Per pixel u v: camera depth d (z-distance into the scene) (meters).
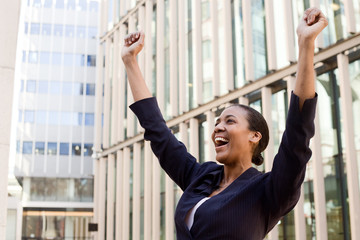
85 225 34.06
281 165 1.51
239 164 1.71
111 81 24.67
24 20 37.12
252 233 1.53
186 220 1.64
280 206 1.54
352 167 10.49
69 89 36.59
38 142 35.16
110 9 25.97
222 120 1.76
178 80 17.78
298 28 1.51
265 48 13.37
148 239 19.03
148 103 2.00
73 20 37.81
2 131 5.55
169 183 17.89
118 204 22.16
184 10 17.50
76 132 35.94
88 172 35.34
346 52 11.12
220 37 15.36
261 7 13.68
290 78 12.41
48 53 36.91
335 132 11.25
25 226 33.22
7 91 5.64
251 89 13.63
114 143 23.14
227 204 1.55
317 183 11.28
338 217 10.89
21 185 34.06
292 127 1.47
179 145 1.97
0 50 5.68
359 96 10.78
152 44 20.34
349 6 10.78
